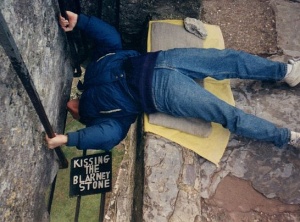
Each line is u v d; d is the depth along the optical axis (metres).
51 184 3.41
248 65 3.11
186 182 2.88
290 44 3.80
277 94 3.49
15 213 2.52
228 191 3.12
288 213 3.06
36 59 2.54
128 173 3.65
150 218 2.72
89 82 3.09
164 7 3.52
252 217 3.04
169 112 3.01
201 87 2.99
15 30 2.16
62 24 3.01
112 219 3.52
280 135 3.06
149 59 2.96
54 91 3.03
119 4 3.47
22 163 2.49
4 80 2.07
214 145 3.16
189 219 2.76
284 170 3.20
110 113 3.00
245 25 3.90
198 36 3.51
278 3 4.03
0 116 2.09
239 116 2.97
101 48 3.23
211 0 4.01
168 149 2.99
